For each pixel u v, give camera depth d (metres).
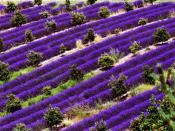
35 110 54.56
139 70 60.12
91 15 84.50
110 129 45.81
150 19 80.75
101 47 69.38
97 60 65.12
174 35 72.94
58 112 51.09
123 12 87.69
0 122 52.84
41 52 70.19
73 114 53.22
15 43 75.50
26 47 71.50
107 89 56.88
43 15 86.44
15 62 68.12
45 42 73.38
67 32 76.31
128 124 46.38
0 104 57.56
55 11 89.56
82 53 67.81
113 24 78.94
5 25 83.62
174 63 56.25
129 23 78.56
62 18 83.50
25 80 62.34
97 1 96.88
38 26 80.62
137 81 57.31
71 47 72.25
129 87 56.62
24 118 52.50
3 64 64.81
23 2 94.81
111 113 50.06
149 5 89.75
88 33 72.38
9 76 64.31
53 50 70.56
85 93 56.16
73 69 61.44
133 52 67.00
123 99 54.69
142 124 40.75
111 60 63.81
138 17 81.00
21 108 56.75
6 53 70.06
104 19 81.38
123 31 77.25
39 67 65.69
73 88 57.47
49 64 65.06
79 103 54.12
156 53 64.75
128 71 59.78
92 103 54.06
